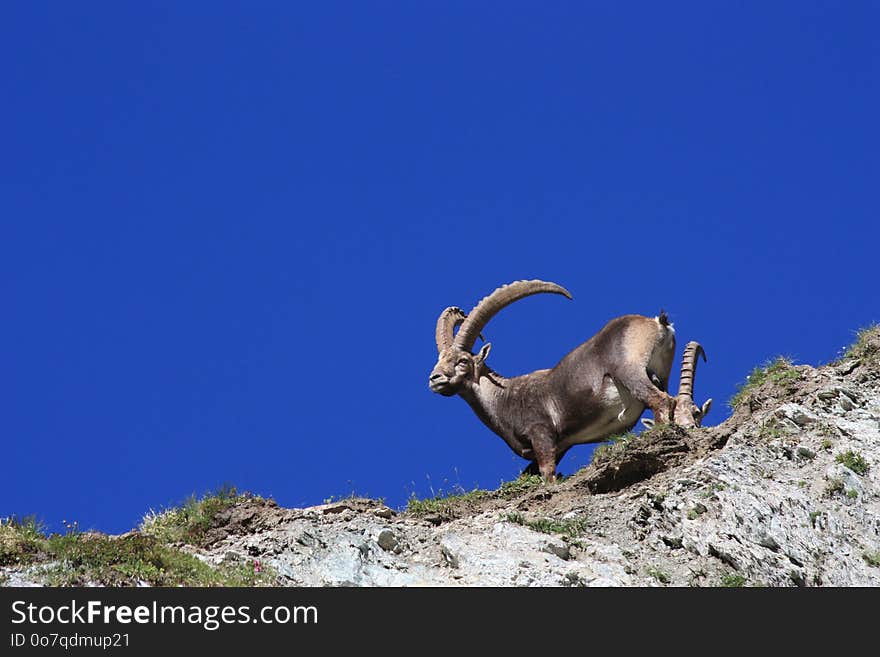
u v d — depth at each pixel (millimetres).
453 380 71875
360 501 61250
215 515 59125
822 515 57406
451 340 74188
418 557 56969
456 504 62562
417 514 61562
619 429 68438
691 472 60250
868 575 55000
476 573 54969
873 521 57594
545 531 58344
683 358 66625
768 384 67812
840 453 61125
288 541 56062
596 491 62438
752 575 54281
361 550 56344
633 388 66562
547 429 69312
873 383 66062
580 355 69312
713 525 56656
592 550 56750
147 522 59312
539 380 70562
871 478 59688
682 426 64062
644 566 55625
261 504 60375
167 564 52500
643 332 67812
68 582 49344
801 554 55594
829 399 64750
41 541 52531
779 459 61500
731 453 61250
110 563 51625
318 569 55000
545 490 62625
